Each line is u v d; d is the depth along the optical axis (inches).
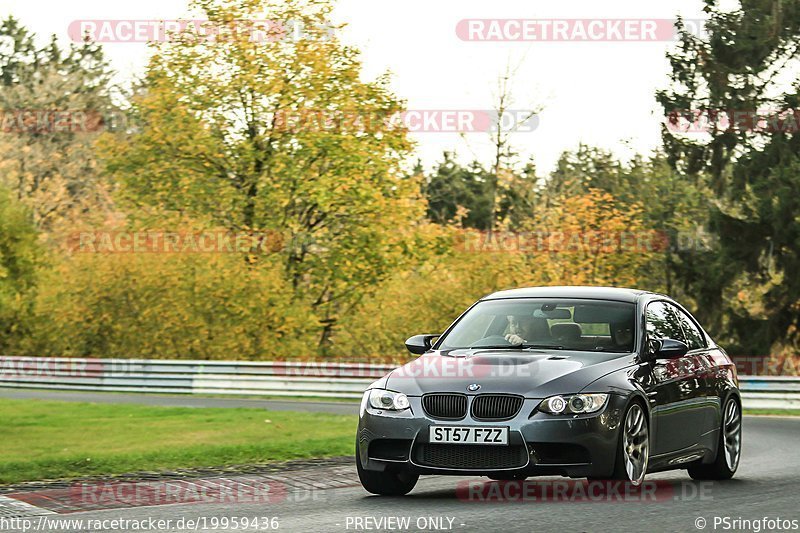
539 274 4212.6
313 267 4298.7
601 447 978.1
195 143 4010.8
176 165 4099.4
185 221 3875.5
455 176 7106.3
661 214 5305.1
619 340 1096.8
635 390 1024.9
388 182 4261.8
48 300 3959.2
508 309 1157.1
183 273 3769.7
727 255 4503.0
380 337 4067.4
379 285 4362.7
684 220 5108.3
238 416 2151.8
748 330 4542.3
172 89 4050.2
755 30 4726.9
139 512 952.9
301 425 1931.6
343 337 4269.2
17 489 1091.9
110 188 6353.3
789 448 1635.1
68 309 3811.5
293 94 4030.5
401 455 1005.8
